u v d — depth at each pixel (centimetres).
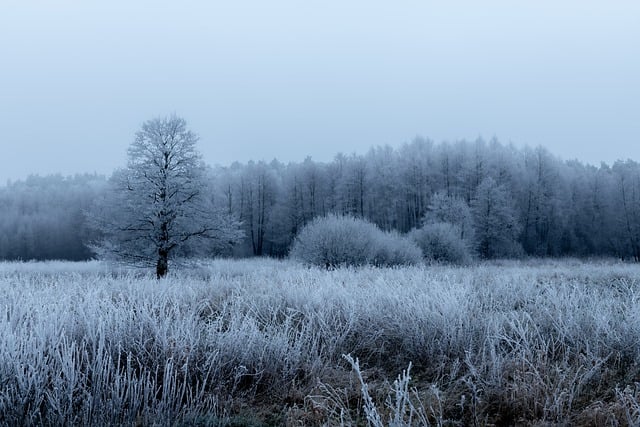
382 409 313
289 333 474
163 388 326
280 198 5966
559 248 5072
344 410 319
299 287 689
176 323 436
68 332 420
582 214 5331
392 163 6116
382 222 5591
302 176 5947
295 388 366
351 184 5700
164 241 1582
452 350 428
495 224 3959
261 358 389
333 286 684
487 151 5944
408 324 482
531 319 476
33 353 345
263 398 363
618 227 4975
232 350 404
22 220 6378
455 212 3459
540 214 4953
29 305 493
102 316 443
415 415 310
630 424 270
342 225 2025
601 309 502
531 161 5888
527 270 1495
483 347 402
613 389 338
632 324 436
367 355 458
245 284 816
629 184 5112
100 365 336
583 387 348
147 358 385
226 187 5841
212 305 624
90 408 297
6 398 297
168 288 711
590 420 286
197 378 372
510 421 311
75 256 6097
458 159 5988
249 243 5778
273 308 573
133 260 1596
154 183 1578
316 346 440
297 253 2142
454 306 489
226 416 321
